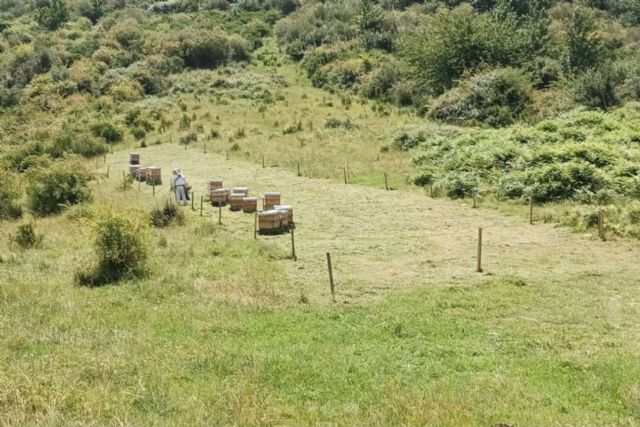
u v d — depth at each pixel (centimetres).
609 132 3048
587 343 1144
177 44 6862
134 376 970
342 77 5956
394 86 5447
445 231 2105
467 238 1998
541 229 2097
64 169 2897
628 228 1983
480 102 4319
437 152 3197
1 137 5041
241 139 4312
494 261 1733
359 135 4109
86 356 1041
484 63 4875
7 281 1586
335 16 7525
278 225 2161
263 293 1465
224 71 6456
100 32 7669
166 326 1238
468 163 2858
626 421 822
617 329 1223
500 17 5975
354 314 1317
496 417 825
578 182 2441
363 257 1806
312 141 4038
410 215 2352
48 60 6700
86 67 6412
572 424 811
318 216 2375
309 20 7519
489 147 2986
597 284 1518
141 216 1855
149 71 6256
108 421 802
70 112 5494
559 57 5191
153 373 980
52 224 2452
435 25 5528
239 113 5128
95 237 1673
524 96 4238
